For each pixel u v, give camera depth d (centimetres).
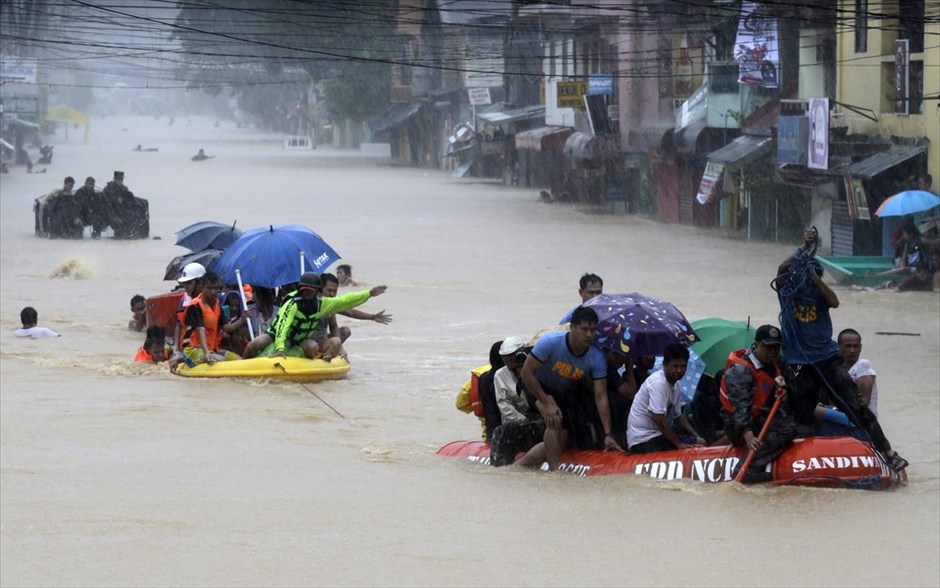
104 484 2356
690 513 2091
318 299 3675
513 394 2558
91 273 6250
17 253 7262
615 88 10806
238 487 2325
